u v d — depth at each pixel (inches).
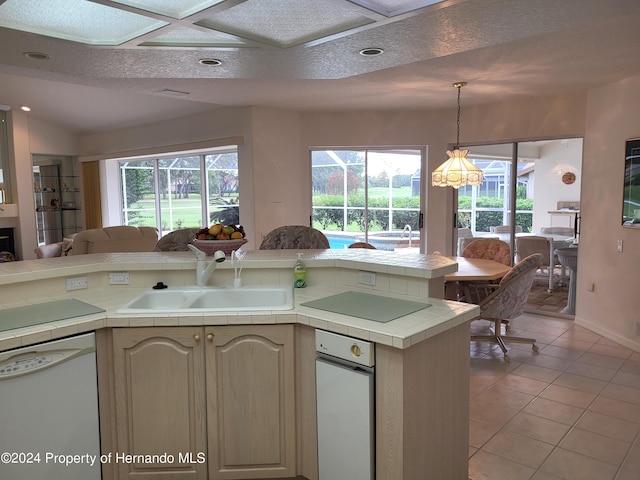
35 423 78.5
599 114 182.1
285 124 232.7
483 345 176.7
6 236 297.3
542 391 135.4
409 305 91.2
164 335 86.2
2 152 293.1
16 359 75.9
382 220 247.4
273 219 229.5
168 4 78.5
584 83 175.8
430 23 90.7
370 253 120.0
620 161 170.7
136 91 183.8
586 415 121.0
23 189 296.8
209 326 86.4
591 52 135.9
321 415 84.0
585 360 159.0
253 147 219.5
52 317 84.8
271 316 86.0
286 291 103.3
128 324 85.4
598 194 183.6
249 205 223.8
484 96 200.2
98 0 74.7
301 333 87.4
